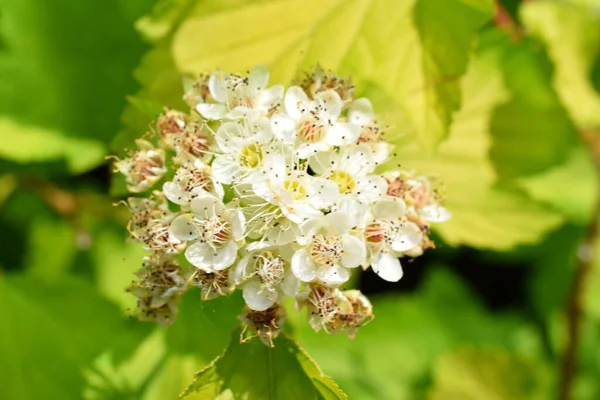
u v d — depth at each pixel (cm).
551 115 19
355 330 15
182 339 17
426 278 26
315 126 15
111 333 18
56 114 20
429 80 16
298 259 14
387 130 16
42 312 18
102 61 20
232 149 15
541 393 21
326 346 23
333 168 15
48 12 19
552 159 19
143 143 15
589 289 22
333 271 14
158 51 16
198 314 16
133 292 15
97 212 21
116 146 16
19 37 19
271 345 14
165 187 14
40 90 19
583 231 23
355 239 14
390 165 18
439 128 16
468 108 19
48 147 19
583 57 20
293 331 16
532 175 19
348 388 22
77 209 21
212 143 15
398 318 25
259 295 14
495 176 18
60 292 18
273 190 14
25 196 22
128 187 15
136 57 20
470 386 22
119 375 17
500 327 25
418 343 24
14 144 19
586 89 20
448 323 25
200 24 16
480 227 18
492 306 26
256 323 14
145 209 15
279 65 16
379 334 24
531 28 19
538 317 25
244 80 15
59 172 20
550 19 19
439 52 16
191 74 16
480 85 19
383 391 23
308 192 14
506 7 20
